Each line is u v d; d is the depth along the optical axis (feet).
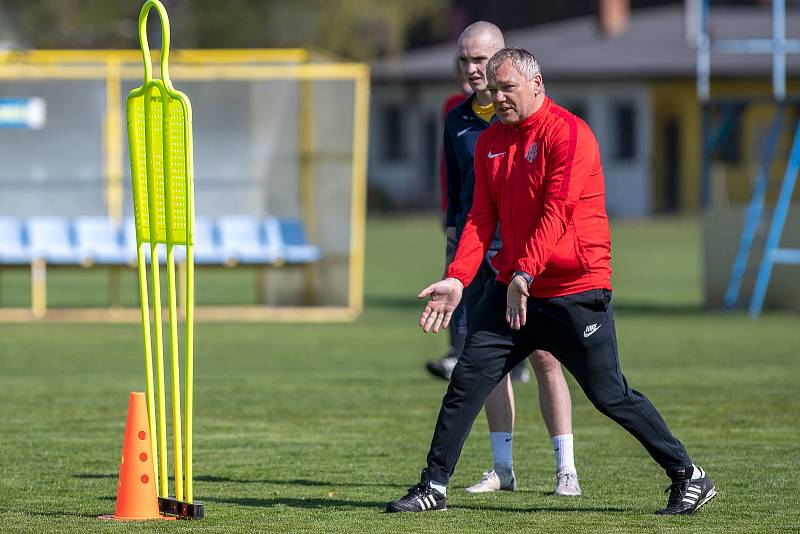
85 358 163.22
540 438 103.40
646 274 303.89
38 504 77.87
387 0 537.24
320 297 226.79
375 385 136.05
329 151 222.28
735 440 101.04
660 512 74.02
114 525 70.95
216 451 97.40
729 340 179.83
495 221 73.56
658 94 577.84
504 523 71.67
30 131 226.99
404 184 619.67
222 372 148.46
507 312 69.77
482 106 85.20
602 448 98.43
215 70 212.23
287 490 82.43
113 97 221.25
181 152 67.82
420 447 99.04
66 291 270.05
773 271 221.87
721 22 597.93
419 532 69.31
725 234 222.28
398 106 620.90
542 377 81.15
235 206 229.25
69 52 220.23
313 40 538.06
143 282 73.00
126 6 541.75
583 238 70.69
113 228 221.66
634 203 577.43
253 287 284.61
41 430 107.65
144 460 73.10
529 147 70.95
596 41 611.88
